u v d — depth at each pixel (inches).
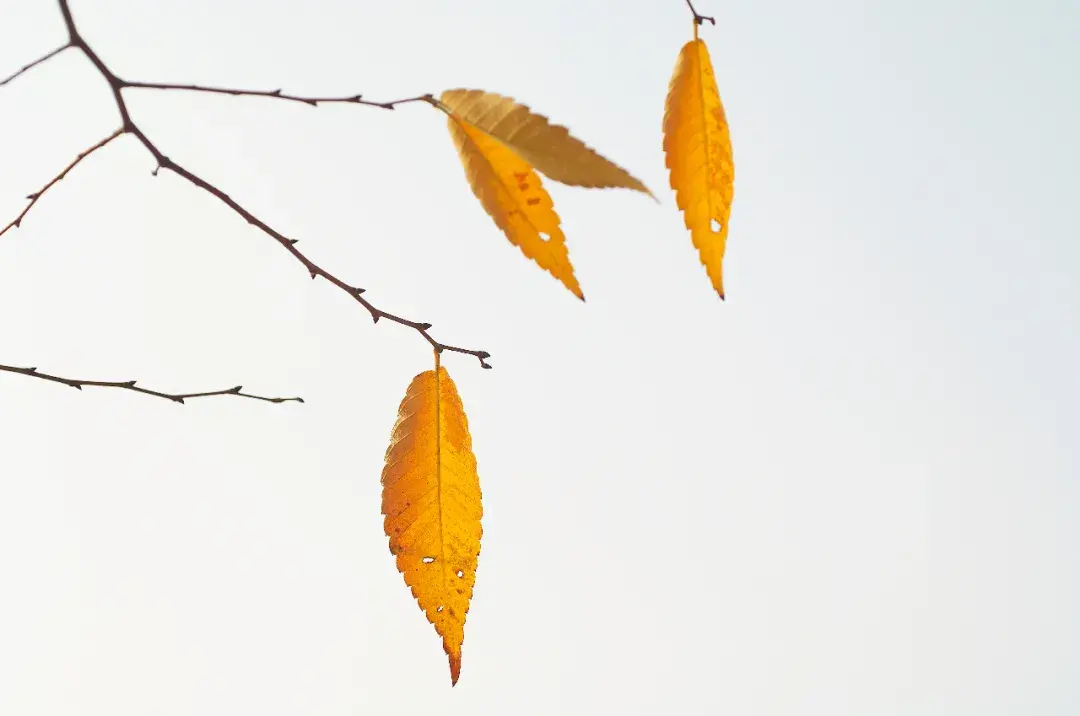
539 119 28.5
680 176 28.9
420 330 30.8
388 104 29.1
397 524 30.9
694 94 28.9
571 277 28.9
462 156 29.0
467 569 30.9
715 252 28.8
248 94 29.3
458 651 30.7
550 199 28.8
